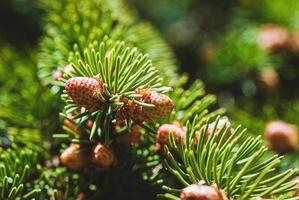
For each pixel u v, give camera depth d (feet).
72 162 0.81
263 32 1.39
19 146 0.99
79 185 0.85
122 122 0.81
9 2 1.46
